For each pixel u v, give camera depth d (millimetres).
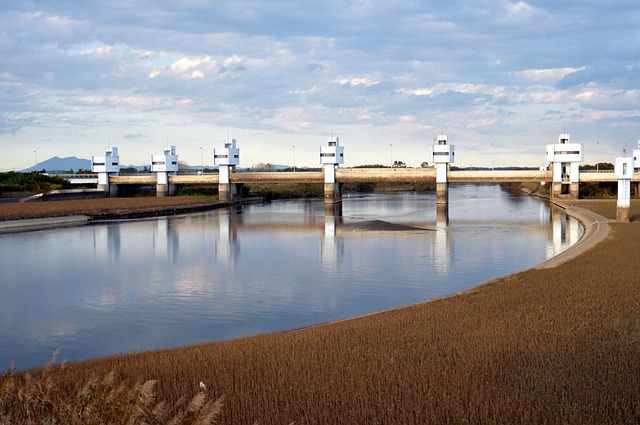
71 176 187375
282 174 153375
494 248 68500
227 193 157750
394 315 31312
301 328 32344
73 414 13461
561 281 39625
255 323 36250
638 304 31828
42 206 123688
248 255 64500
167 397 18922
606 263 47438
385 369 21172
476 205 146750
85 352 31219
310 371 21156
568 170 146500
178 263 59375
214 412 12930
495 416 16484
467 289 43000
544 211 124375
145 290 46156
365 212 126000
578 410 16828
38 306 41438
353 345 24766
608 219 88812
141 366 22594
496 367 21016
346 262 58750
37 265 58844
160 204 137625
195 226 97500
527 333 25859
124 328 35656
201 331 34688
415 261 58938
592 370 20422
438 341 24969
